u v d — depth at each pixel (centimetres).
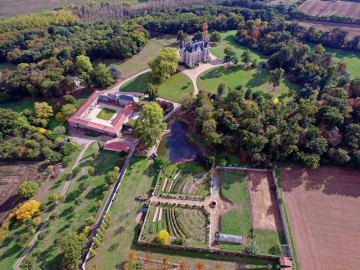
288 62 14862
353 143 9612
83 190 9631
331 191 9162
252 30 17588
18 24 19825
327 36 16825
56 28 19112
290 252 7750
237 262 7725
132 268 7531
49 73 14162
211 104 11888
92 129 11994
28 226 8588
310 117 10700
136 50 16975
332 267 7431
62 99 13800
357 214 8556
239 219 8662
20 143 10969
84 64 14738
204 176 9988
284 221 8425
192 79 14550
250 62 15475
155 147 11175
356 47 16162
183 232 8375
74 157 10838
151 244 8075
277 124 10519
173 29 19038
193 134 11594
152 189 9606
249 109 10906
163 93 13738
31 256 7988
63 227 8612
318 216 8544
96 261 7819
